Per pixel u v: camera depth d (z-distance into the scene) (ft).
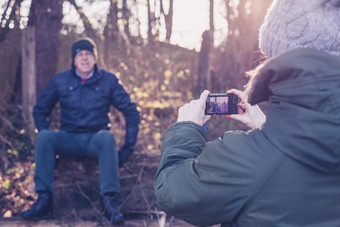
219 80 22.70
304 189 2.87
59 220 10.89
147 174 11.76
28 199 13.82
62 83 12.10
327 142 2.72
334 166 2.78
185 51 26.78
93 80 11.99
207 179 3.07
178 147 3.49
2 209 12.93
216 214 3.10
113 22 24.75
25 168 15.49
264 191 2.92
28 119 20.31
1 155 16.25
